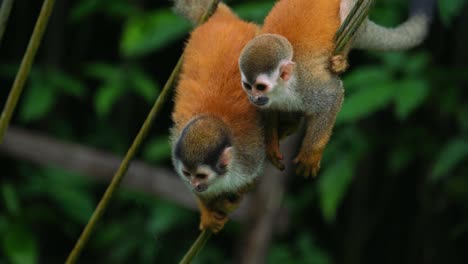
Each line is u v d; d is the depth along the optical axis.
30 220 14.73
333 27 8.30
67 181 14.96
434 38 14.37
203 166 7.89
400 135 13.94
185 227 15.67
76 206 14.73
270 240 12.76
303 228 16.02
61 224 15.26
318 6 8.37
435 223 14.87
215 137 7.89
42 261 16.92
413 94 11.98
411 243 15.41
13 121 16.75
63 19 16.19
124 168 7.24
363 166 15.27
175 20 13.17
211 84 8.18
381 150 15.23
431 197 14.69
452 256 15.00
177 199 13.15
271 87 7.84
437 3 11.84
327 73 8.19
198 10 9.55
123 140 16.33
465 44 13.88
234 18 8.88
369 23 9.47
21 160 14.59
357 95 12.13
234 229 15.18
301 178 15.96
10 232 13.80
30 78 15.30
